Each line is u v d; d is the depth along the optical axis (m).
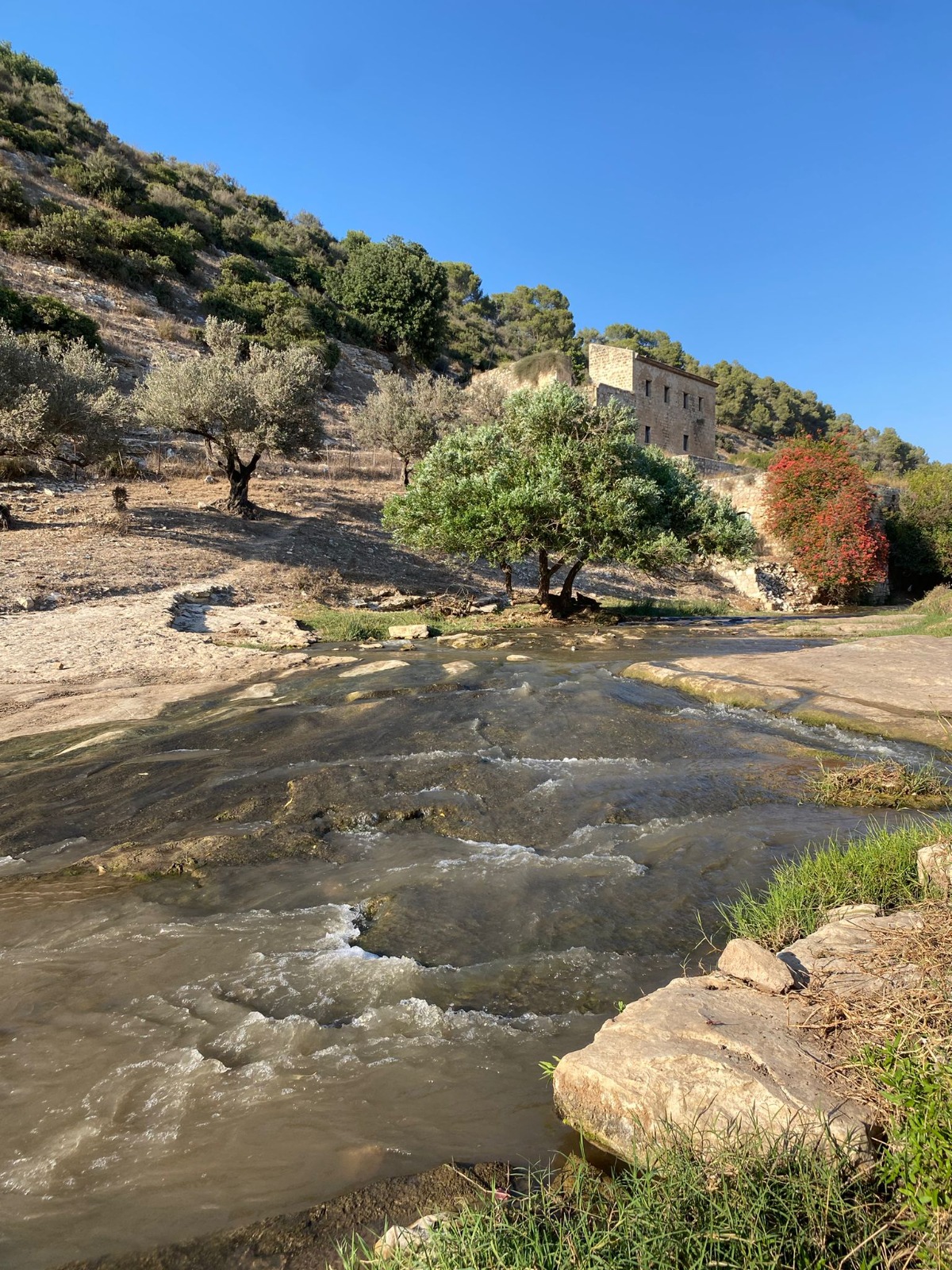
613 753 7.36
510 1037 3.21
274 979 3.70
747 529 20.47
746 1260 1.88
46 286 38.69
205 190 64.50
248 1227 2.26
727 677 10.50
